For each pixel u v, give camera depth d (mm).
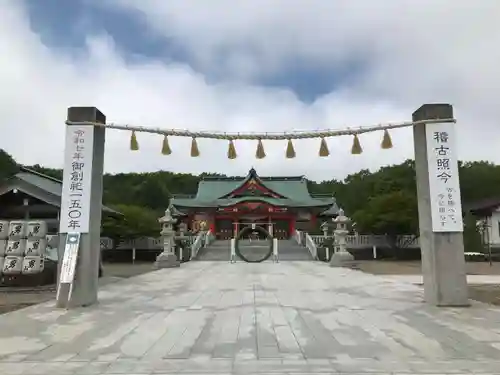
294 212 54312
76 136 11898
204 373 5859
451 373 5820
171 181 89250
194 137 12180
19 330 8641
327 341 7684
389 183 57625
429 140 11680
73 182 11805
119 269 28594
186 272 24188
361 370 5957
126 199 72062
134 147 12234
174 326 9008
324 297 13445
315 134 11961
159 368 6098
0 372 5918
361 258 41375
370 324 9164
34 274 16594
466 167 68375
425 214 11922
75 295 11586
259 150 12109
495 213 41781
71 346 7367
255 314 10422
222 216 55031
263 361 6430
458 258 11461
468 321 9398
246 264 31203
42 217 21453
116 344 7496
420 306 11469
